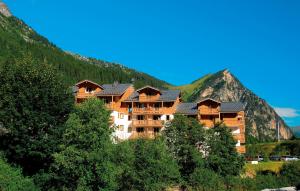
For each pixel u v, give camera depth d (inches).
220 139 3280.0
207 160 3154.5
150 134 3909.9
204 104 3996.1
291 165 3848.4
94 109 2313.0
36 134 2471.7
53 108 2529.5
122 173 2413.9
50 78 2620.6
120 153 2373.3
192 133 3038.9
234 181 3228.3
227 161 3211.1
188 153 2965.1
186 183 2952.8
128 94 4237.2
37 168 2503.7
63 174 2287.2
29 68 2600.9
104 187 2247.8
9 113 2432.3
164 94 4136.3
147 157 2463.1
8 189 2187.5
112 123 2384.4
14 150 2421.3
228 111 3949.3
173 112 4018.2
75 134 2239.2
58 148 2412.6
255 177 3555.6
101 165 2194.9
